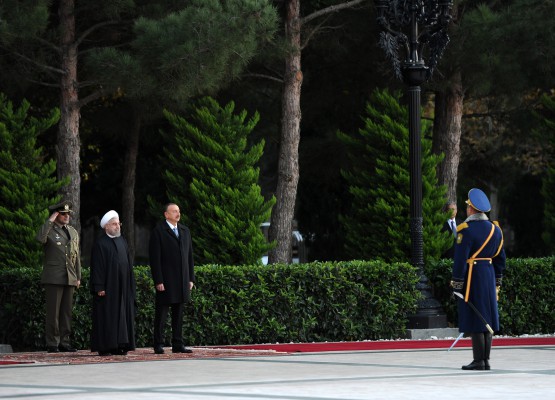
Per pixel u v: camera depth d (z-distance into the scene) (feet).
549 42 180.45
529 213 294.25
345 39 212.02
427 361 111.75
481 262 100.89
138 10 184.24
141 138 235.40
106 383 91.09
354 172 197.77
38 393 83.30
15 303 138.10
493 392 82.02
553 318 158.30
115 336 119.96
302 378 93.97
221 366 106.42
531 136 224.94
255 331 141.38
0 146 162.20
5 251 157.99
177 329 124.26
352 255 178.40
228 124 169.68
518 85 194.08
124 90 174.29
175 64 160.66
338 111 224.74
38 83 184.85
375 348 137.18
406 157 174.19
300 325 143.54
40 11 164.45
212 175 166.30
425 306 150.20
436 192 174.09
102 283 120.26
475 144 271.90
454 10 199.21
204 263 163.84
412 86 151.23
